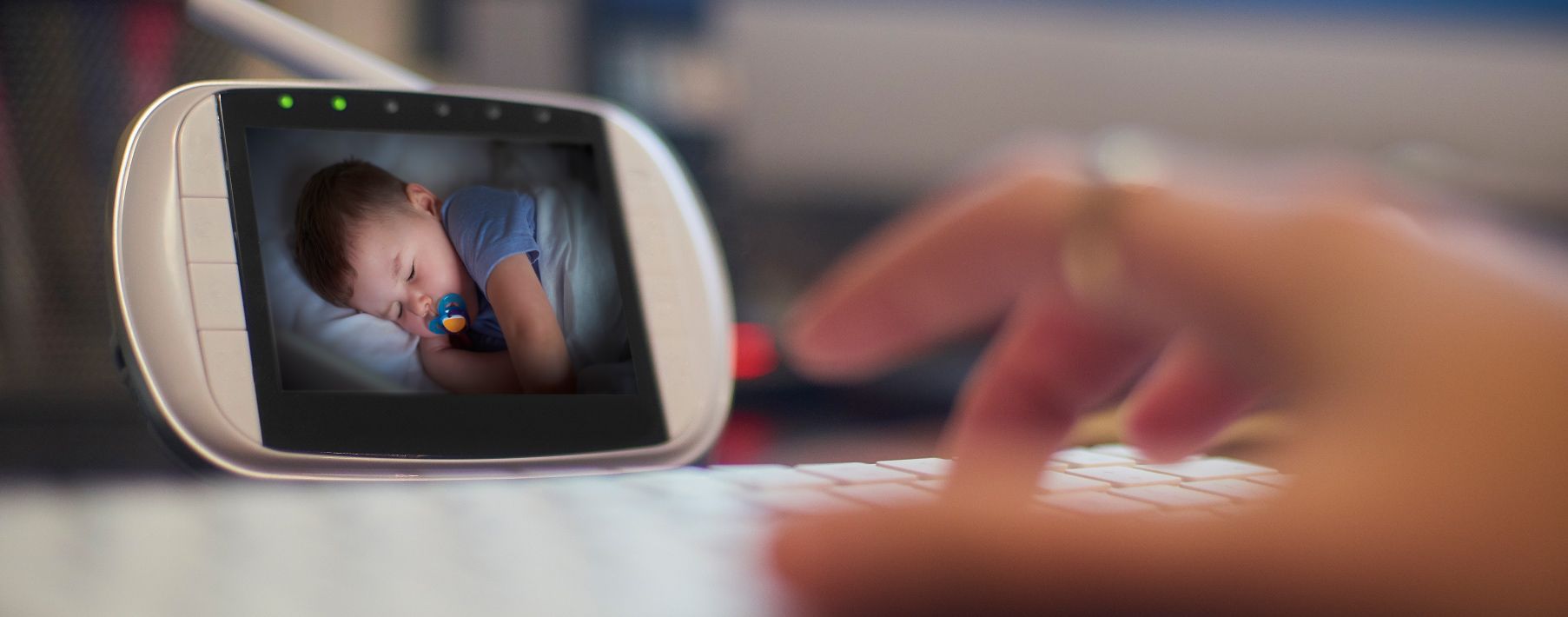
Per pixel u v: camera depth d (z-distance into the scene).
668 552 0.24
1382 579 0.15
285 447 0.32
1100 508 0.26
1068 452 0.36
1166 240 0.24
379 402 0.34
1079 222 0.28
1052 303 0.31
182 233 0.33
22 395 0.56
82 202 0.62
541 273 0.38
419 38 0.77
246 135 0.36
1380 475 0.17
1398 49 1.06
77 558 0.24
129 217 0.33
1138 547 0.17
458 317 0.37
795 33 0.91
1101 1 1.01
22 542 0.25
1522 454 0.16
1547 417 0.16
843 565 0.18
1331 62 1.07
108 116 0.62
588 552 0.24
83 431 0.52
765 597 0.18
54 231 0.61
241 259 0.34
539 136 0.41
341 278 0.35
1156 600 0.16
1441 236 0.20
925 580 0.17
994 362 0.33
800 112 0.91
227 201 0.35
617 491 0.31
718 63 0.88
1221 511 0.26
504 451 0.35
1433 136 1.06
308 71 0.47
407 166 0.39
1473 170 0.25
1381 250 0.20
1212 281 0.23
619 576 0.22
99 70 0.62
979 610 0.16
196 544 0.25
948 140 0.97
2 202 0.61
